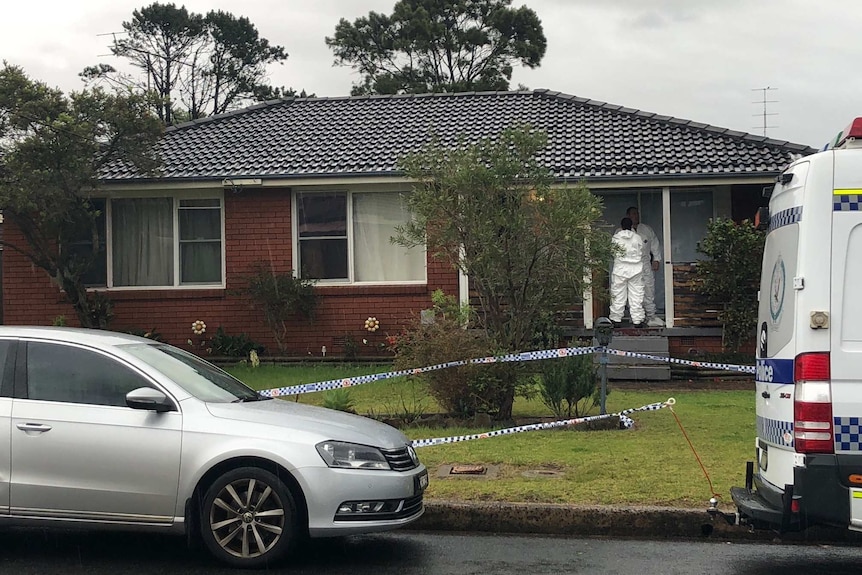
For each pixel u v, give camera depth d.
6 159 15.64
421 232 11.08
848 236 5.68
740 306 15.61
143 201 17.88
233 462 6.43
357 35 49.28
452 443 10.09
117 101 16.28
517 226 10.67
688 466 8.91
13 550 7.03
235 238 17.53
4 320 17.84
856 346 5.62
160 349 7.47
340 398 10.77
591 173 16.02
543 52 48.97
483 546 7.19
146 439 6.44
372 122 19.00
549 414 11.86
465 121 18.72
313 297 17.11
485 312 11.34
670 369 15.51
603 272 11.46
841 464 5.57
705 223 16.94
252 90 52.75
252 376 15.09
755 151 16.59
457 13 49.41
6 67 15.88
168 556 6.84
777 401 5.97
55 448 6.46
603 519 7.54
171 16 50.25
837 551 7.12
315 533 6.34
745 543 7.32
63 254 16.50
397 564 6.65
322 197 17.44
